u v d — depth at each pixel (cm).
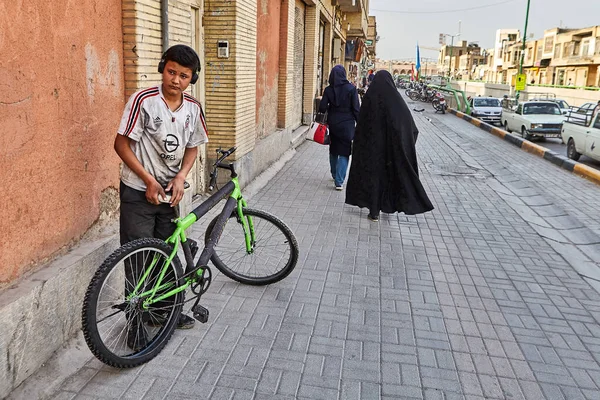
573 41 5756
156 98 310
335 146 806
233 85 700
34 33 302
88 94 365
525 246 605
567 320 423
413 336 384
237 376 323
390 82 634
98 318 336
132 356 320
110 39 394
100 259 364
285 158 1088
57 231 336
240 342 362
